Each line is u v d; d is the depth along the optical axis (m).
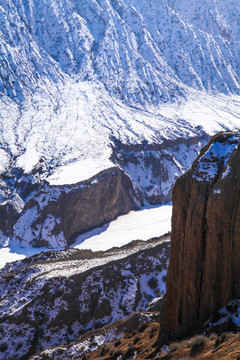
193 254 21.95
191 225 22.09
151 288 60.53
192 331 21.48
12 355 52.81
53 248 112.12
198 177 22.50
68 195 121.06
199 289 21.83
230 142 23.53
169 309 23.30
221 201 20.83
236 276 20.80
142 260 63.62
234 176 21.08
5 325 55.47
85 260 68.31
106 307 56.91
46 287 59.16
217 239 20.97
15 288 65.31
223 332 18.11
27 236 116.50
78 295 58.09
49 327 55.09
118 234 117.25
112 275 60.44
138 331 31.95
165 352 19.88
